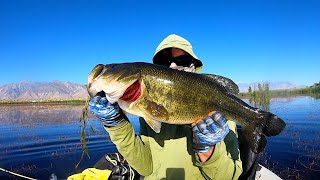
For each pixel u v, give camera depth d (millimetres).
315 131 2408
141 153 598
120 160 869
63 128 3176
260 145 583
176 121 555
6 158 1896
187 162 585
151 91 541
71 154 1964
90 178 820
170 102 548
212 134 505
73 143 2301
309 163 1557
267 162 1622
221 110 582
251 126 595
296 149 1843
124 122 557
